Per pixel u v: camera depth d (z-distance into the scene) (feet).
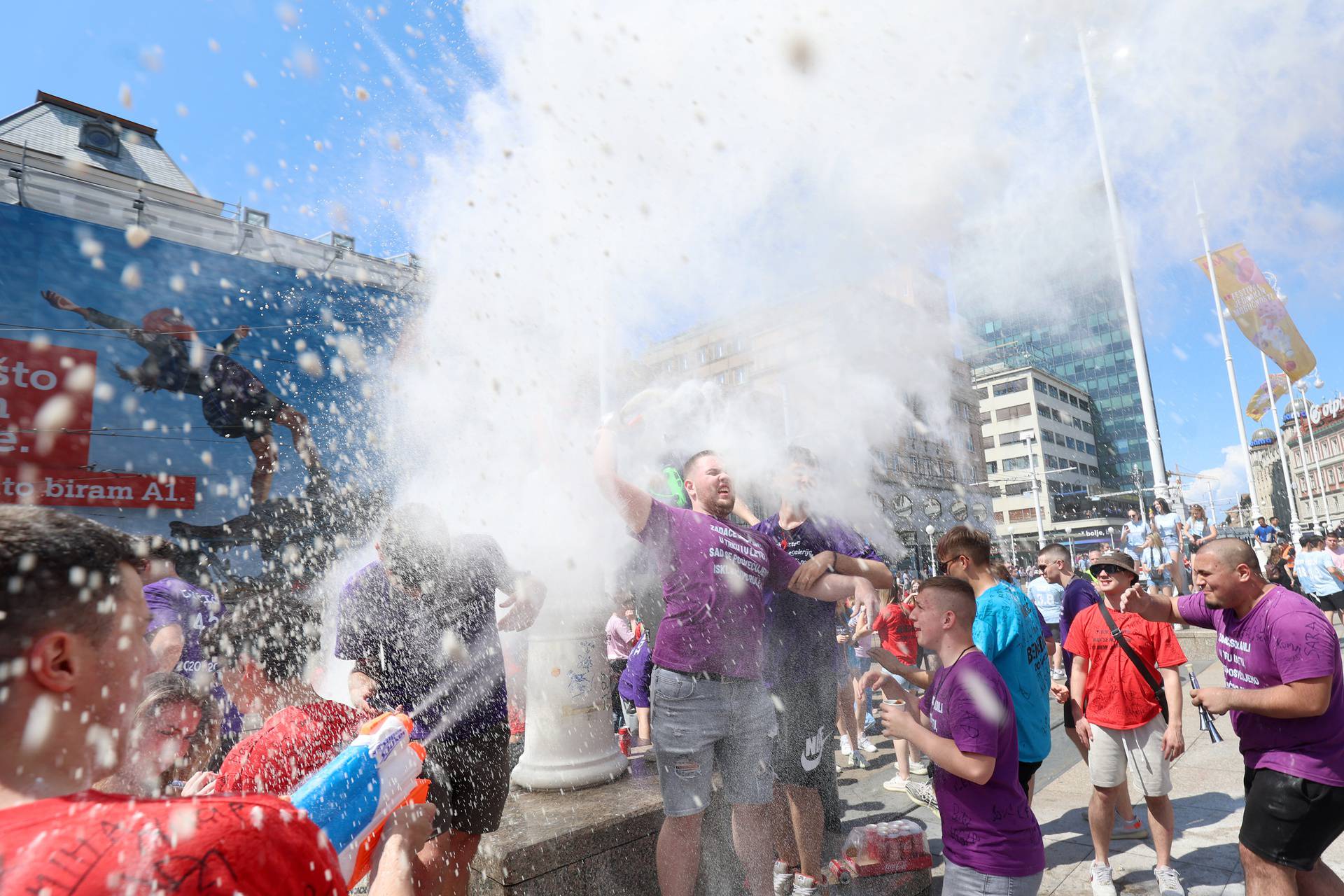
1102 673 9.30
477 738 6.63
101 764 2.01
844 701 13.91
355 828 2.84
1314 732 6.61
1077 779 13.51
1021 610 8.27
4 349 21.68
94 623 1.98
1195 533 27.53
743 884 7.23
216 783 4.57
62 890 1.62
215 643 5.89
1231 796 12.18
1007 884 5.81
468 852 6.53
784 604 8.52
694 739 6.97
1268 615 6.92
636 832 7.63
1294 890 6.74
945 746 5.93
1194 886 9.07
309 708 5.06
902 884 8.20
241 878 1.81
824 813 8.87
